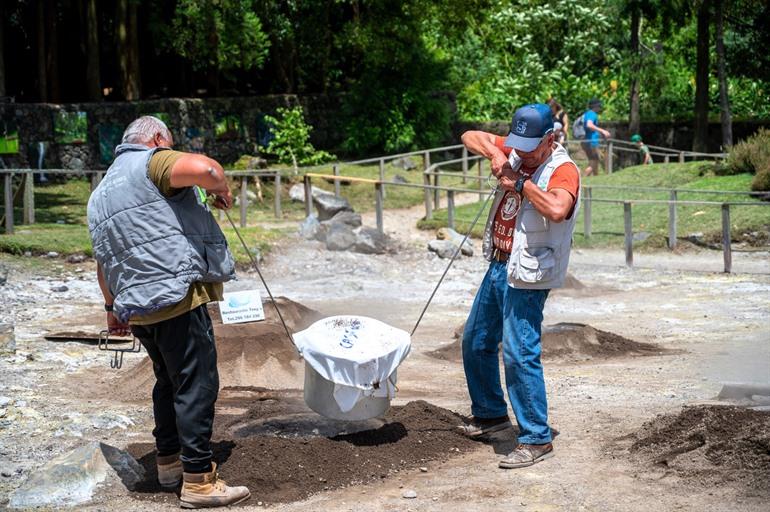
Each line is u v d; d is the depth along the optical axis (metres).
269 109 29.75
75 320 10.92
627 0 29.14
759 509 4.44
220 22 26.42
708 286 14.48
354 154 31.06
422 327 11.28
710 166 22.83
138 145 4.81
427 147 31.06
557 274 5.33
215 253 4.76
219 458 5.31
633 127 30.58
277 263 15.88
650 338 10.45
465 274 15.78
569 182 5.27
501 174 5.31
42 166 23.81
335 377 5.32
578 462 5.32
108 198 4.67
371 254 17.02
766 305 12.62
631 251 16.38
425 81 30.89
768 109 34.88
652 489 4.80
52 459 5.28
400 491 4.98
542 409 5.39
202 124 27.67
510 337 5.38
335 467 5.27
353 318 5.62
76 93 28.64
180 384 4.76
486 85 35.44
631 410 6.61
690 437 5.29
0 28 23.95
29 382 7.63
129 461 5.31
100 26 28.52
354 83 30.97
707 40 29.03
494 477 5.13
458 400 7.29
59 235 15.63
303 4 30.56
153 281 4.59
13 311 11.35
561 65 35.97
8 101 23.69
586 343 9.48
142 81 30.62
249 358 7.88
